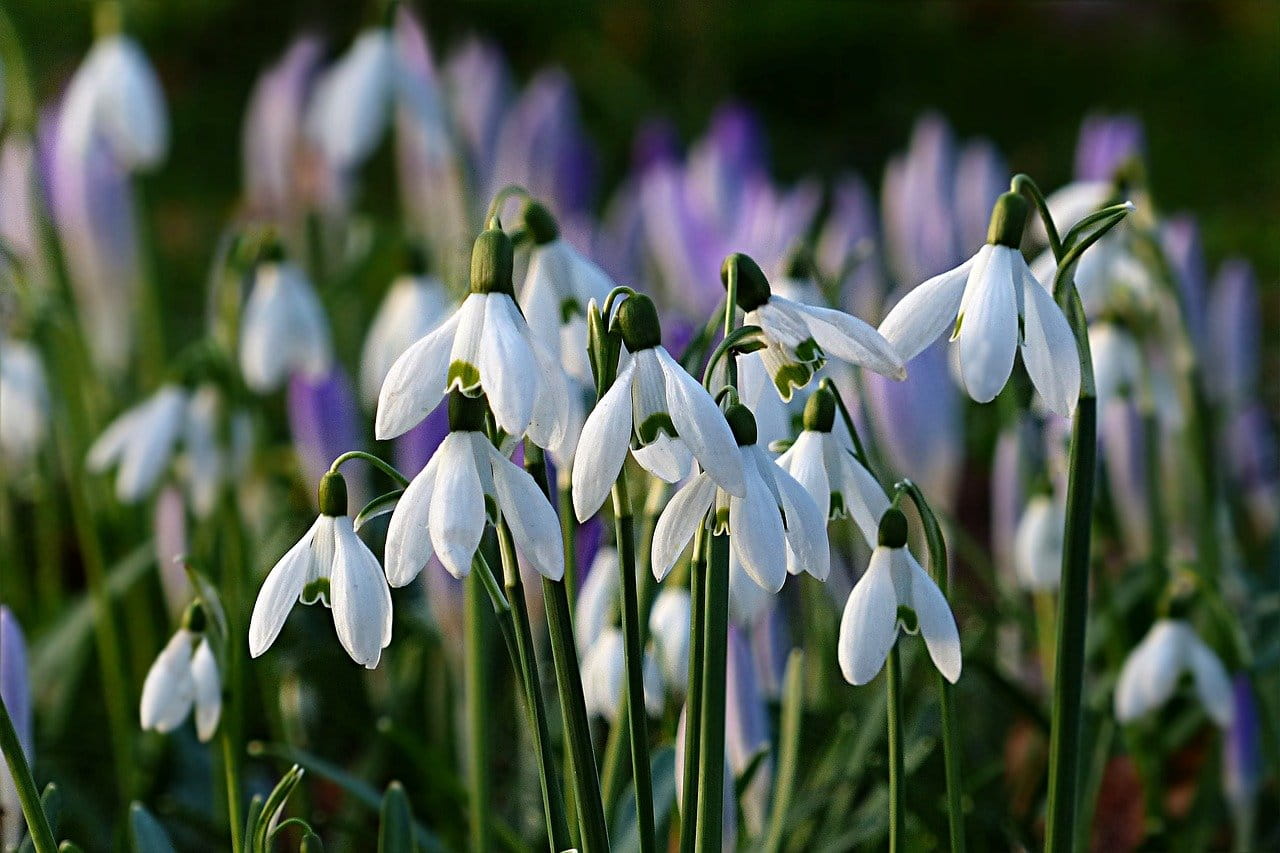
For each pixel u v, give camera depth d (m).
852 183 1.71
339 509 0.96
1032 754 1.28
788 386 0.95
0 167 1.79
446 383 0.94
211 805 1.23
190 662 1.02
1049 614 1.25
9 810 1.03
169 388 1.21
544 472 0.96
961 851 1.00
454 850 1.19
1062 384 0.96
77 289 1.67
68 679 1.36
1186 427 1.30
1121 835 1.32
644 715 0.96
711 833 0.97
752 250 1.64
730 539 0.96
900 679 0.99
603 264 1.82
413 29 1.81
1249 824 1.18
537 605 1.17
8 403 1.31
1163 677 1.14
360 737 1.39
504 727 1.36
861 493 0.98
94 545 1.23
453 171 1.81
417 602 1.34
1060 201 1.23
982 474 1.87
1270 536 1.69
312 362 1.30
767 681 1.15
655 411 0.94
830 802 1.17
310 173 1.99
